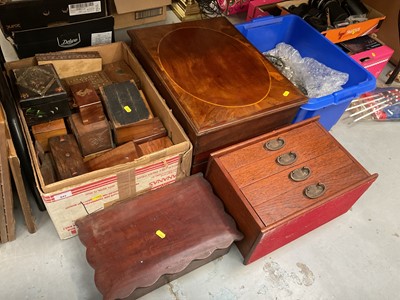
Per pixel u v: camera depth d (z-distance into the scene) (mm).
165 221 1183
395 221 1494
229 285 1230
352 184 1230
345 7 2080
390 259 1377
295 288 1252
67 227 1218
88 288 1170
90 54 1470
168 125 1326
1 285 1142
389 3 2129
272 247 1273
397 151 1782
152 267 1076
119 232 1142
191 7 2029
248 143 1279
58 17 1355
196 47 1475
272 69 1441
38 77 1217
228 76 1370
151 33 1499
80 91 1245
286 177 1218
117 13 1661
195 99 1257
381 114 1912
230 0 2205
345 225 1452
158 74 1333
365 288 1289
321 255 1350
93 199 1172
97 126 1256
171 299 1178
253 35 1826
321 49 1805
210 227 1183
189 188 1271
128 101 1316
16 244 1234
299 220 1176
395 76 2100
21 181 1071
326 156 1300
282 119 1390
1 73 1076
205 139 1220
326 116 1626
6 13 1249
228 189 1198
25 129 1161
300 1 2129
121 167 1116
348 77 1700
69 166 1172
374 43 2041
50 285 1162
